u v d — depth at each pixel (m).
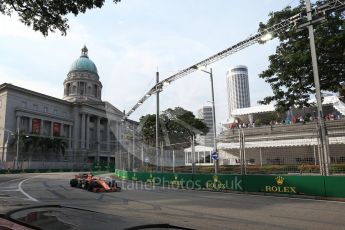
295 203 13.19
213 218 9.59
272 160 34.59
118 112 103.25
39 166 79.81
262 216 9.93
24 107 83.88
